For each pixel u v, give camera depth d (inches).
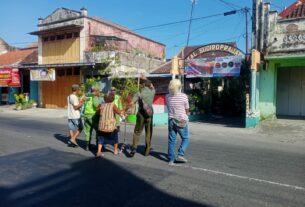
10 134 497.7
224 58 647.1
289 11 665.6
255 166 308.3
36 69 1078.4
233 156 352.2
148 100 339.6
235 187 245.0
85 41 1024.9
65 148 386.0
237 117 812.6
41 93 1130.0
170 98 311.9
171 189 240.2
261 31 609.0
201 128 596.1
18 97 1095.0
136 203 214.2
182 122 307.0
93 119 370.6
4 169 295.9
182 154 317.1
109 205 211.5
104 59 941.2
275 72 639.1
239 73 631.8
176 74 698.8
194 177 269.4
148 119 340.8
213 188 242.4
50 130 548.1
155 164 311.4
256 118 594.6
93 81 821.9
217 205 210.4
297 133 519.2
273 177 272.1
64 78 1071.0
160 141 444.1
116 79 885.2
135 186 247.4
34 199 222.5
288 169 298.8
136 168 297.0
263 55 604.4
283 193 233.0
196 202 215.3
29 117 818.8
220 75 653.3
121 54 974.4
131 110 637.3
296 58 582.9
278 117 652.7
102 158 335.0
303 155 363.3
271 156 354.9
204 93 839.7
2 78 1170.6
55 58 1098.1
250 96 597.9
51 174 280.1
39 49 1141.1
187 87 834.2
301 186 249.1
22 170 292.7
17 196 228.4
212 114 856.3
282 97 678.5
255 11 614.9
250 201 217.2
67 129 561.9
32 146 398.6
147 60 1076.5
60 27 1033.5
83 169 294.7
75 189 241.9
